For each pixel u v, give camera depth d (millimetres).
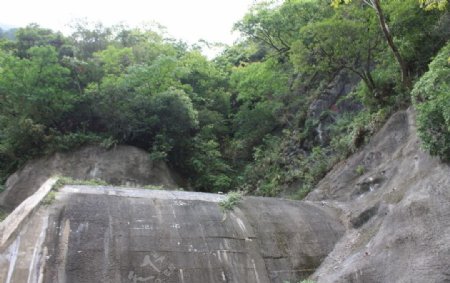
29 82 21312
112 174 21312
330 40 14688
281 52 22484
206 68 30359
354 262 9227
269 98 26297
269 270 9812
